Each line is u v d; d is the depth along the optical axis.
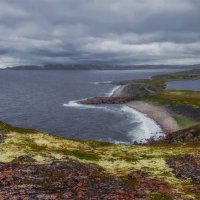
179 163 49.97
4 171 39.53
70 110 180.50
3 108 193.38
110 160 52.94
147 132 118.62
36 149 57.62
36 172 39.97
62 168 42.66
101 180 38.59
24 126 137.25
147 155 57.97
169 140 91.94
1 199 29.06
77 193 32.31
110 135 116.25
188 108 142.38
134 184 37.88
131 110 171.50
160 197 32.94
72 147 63.28
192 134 89.19
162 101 171.88
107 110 175.50
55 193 31.89
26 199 29.39
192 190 36.53
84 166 45.06
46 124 140.38
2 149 55.25
